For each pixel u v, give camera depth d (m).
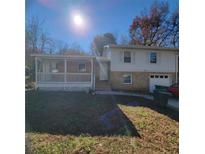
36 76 11.66
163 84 13.09
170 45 13.21
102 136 4.85
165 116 6.38
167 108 7.44
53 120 5.78
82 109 7.33
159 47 12.94
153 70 13.17
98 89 12.31
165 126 5.39
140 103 8.58
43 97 9.20
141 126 5.54
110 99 9.31
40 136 4.62
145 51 13.20
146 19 14.03
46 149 4.10
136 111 7.16
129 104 8.35
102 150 4.23
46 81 11.73
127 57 13.20
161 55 13.20
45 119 5.82
